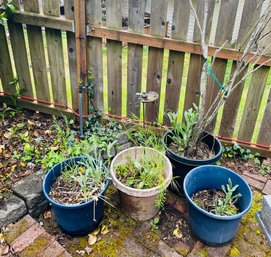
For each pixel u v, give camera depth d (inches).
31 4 90.4
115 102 101.8
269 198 66.9
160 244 70.6
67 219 67.1
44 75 102.9
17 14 92.3
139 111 100.9
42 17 90.3
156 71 91.7
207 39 82.7
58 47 95.4
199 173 73.7
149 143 86.4
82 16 86.4
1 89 118.3
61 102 106.4
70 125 105.0
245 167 93.7
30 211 73.7
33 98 109.5
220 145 82.7
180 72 89.7
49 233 72.7
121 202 75.8
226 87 75.9
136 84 96.0
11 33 97.9
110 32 88.0
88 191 70.0
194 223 68.6
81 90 96.3
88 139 94.2
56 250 65.1
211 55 84.1
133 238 71.6
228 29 80.0
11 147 91.0
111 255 67.9
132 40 87.4
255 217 76.6
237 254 68.8
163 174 74.7
